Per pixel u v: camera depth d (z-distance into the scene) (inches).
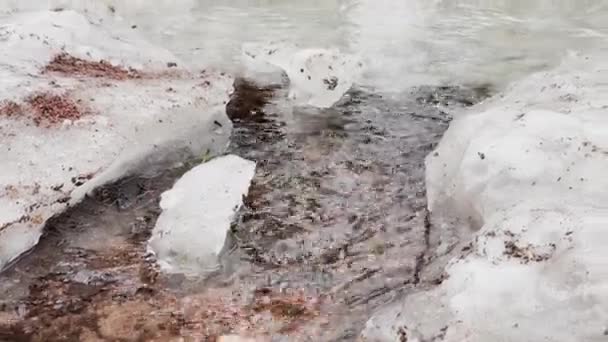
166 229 142.1
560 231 113.0
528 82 187.6
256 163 173.3
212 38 239.0
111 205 154.1
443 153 161.8
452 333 104.3
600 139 141.5
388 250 142.5
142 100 172.6
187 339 120.0
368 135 186.7
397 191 162.6
